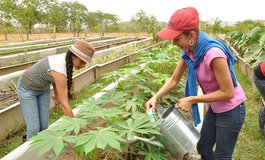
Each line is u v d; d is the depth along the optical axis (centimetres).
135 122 229
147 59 542
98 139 192
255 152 407
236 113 245
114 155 254
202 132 283
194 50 225
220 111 247
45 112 388
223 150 259
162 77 405
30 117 366
